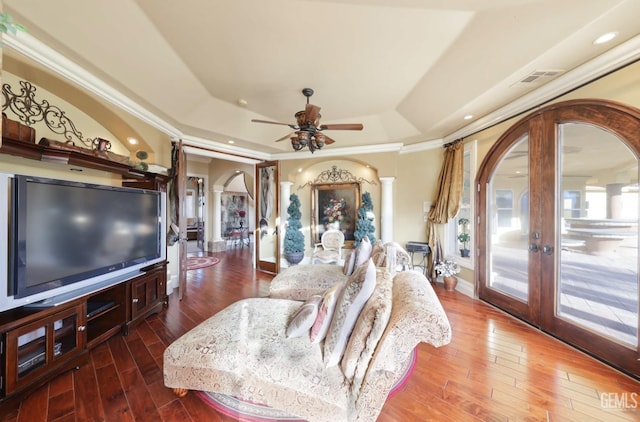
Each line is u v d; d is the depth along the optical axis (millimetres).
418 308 1378
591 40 1978
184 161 4203
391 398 1825
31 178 1859
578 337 2430
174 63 2641
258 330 1944
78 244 2189
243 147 5152
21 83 2229
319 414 1478
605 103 2188
